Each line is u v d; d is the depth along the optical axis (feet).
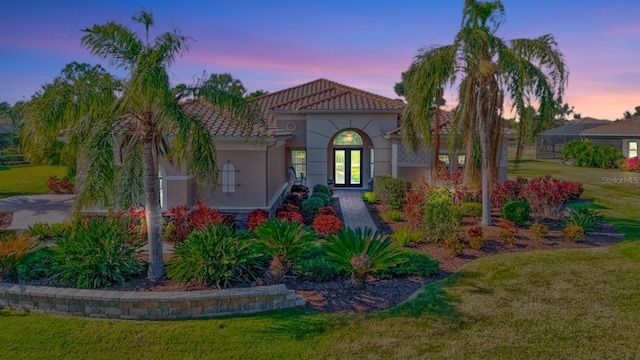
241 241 33.88
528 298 29.76
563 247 42.80
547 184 58.95
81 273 30.53
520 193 62.34
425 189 54.85
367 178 95.09
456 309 27.96
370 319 26.53
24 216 62.64
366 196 76.13
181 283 30.76
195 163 32.91
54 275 31.42
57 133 30.91
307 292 30.78
